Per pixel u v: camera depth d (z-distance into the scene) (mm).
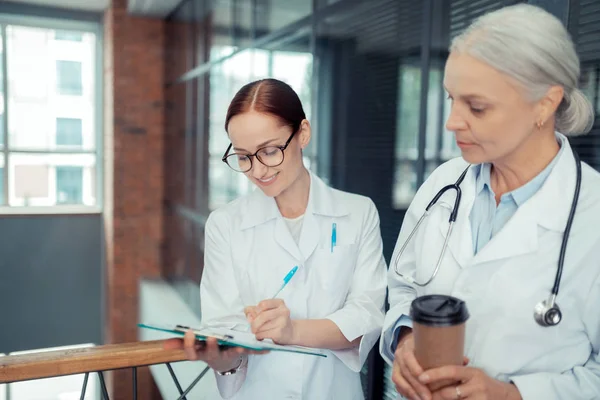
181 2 5191
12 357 918
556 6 1308
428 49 1971
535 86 701
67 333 6473
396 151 2168
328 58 2637
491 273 832
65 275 6414
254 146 1012
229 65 3990
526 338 794
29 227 6207
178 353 986
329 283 1154
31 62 6477
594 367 796
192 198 5066
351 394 1199
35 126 6570
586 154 1341
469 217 907
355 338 1082
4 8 5988
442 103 1913
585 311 778
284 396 1116
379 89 2271
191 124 5031
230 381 1088
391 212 2215
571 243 785
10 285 6176
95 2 5941
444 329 710
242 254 1180
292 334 1003
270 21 3289
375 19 2268
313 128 2793
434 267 921
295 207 1205
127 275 6211
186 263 5336
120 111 6027
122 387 5629
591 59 1289
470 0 1779
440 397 732
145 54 6047
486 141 741
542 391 754
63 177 6738
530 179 834
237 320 1126
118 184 6090
